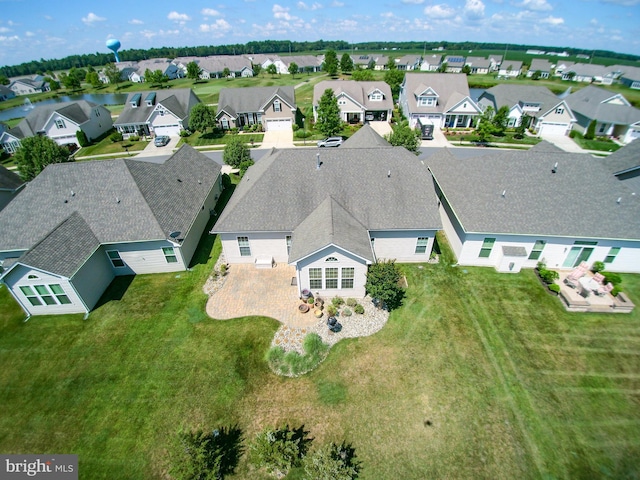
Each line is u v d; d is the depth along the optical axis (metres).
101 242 22.52
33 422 15.80
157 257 23.97
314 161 25.33
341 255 19.98
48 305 20.91
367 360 18.00
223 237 23.72
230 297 22.19
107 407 16.25
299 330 19.83
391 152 25.94
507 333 19.36
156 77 111.25
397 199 23.88
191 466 12.65
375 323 20.11
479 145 50.75
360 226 22.62
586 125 55.47
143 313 21.25
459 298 21.73
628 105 54.25
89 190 24.36
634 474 13.49
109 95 110.62
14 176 35.66
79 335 19.91
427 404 15.94
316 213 22.89
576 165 24.36
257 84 109.00
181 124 58.31
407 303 21.44
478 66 138.00
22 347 19.28
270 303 21.66
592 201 23.05
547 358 17.95
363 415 15.60
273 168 25.06
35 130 54.72
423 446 14.46
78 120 56.12
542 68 118.00
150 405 16.25
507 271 23.84
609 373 17.19
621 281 21.94
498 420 15.28
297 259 19.58
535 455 14.09
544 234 22.16
